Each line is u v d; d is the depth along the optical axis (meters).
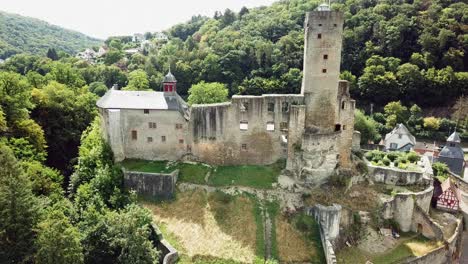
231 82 111.88
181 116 54.09
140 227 40.06
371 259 45.97
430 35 114.62
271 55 117.50
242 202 48.91
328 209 46.09
